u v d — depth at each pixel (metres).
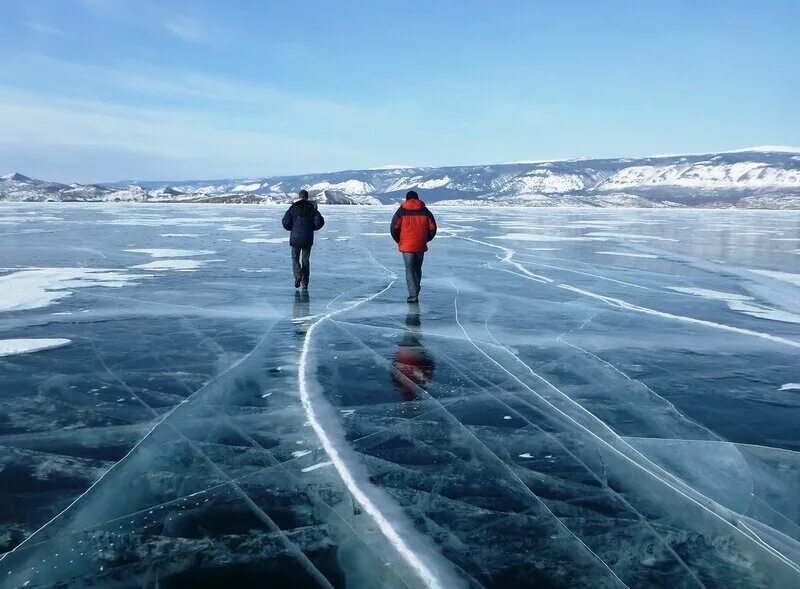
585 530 2.75
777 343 6.43
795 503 3.05
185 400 4.39
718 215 67.38
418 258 8.58
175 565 2.44
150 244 17.58
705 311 8.28
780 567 2.50
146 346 5.95
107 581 2.34
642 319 7.65
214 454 3.49
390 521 2.78
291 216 9.38
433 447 3.62
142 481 3.15
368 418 4.09
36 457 3.42
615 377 5.12
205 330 6.68
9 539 2.62
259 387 4.71
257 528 2.71
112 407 4.24
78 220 31.25
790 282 11.42
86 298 8.61
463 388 4.77
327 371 5.17
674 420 4.15
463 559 2.51
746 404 4.50
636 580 2.39
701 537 2.71
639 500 3.03
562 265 13.87
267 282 10.41
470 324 7.20
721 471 3.39
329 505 2.92
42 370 5.09
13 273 11.01
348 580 2.35
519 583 2.36
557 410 4.30
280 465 3.35
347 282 10.63
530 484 3.18
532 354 5.85
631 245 20.16
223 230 24.27
